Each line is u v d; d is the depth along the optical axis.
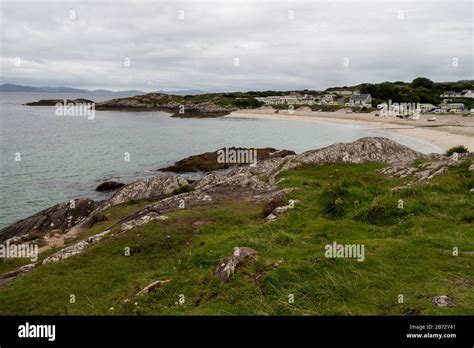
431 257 9.43
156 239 14.13
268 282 8.59
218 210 17.44
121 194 29.09
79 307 9.86
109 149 67.62
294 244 11.02
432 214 12.98
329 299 7.86
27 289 11.16
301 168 29.14
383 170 23.30
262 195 20.36
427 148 61.53
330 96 194.00
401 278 8.49
